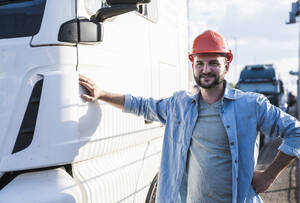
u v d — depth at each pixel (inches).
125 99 88.3
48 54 74.0
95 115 84.4
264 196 205.8
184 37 153.5
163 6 130.1
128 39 101.6
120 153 99.7
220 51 74.0
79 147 79.0
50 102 72.8
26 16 76.3
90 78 82.9
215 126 76.8
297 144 72.4
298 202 193.3
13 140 73.2
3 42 76.3
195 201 79.5
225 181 76.3
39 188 71.3
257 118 75.5
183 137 81.2
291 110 949.2
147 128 115.0
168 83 132.4
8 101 74.5
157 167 120.2
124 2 77.2
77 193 73.9
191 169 80.6
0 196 70.1
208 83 75.5
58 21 74.9
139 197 103.7
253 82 563.8
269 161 301.7
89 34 77.5
